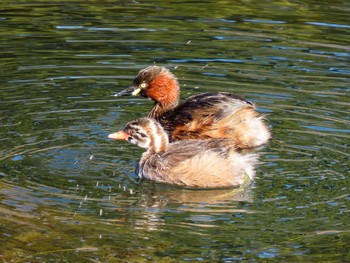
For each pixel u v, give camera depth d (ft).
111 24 69.26
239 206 37.86
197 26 69.05
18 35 65.82
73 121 49.06
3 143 44.80
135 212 37.01
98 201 38.09
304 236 34.65
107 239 34.09
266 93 53.98
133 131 43.11
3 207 36.70
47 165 42.19
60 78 56.80
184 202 38.60
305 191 39.40
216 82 56.03
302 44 64.49
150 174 41.91
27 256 32.53
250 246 33.73
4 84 55.06
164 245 33.65
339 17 71.92
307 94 53.78
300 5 75.92
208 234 34.73
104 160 43.52
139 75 52.19
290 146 45.37
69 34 66.44
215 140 44.16
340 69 58.85
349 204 37.81
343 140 46.16
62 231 34.71
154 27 68.59
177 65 59.41
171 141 49.14
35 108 50.90
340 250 33.40
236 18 71.46
